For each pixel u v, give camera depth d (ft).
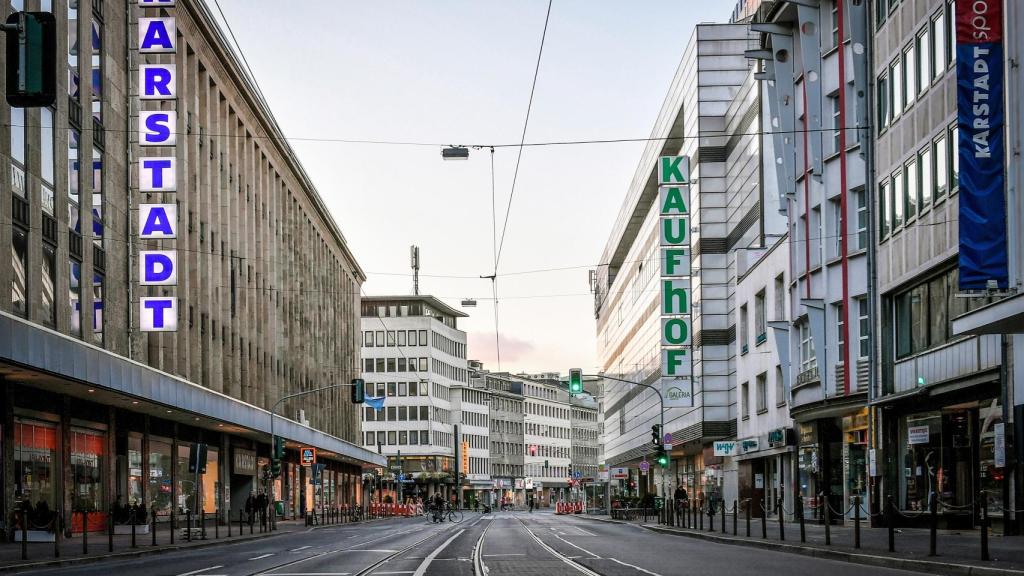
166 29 141.59
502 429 576.61
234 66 199.21
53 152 120.98
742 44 235.20
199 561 87.56
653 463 288.51
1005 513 90.27
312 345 288.30
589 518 266.98
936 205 100.99
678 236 222.48
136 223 146.00
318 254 302.66
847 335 124.67
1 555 90.22
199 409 157.28
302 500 274.77
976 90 80.48
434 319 494.59
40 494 122.42
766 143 193.26
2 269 106.63
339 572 71.67
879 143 116.57
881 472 116.57
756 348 184.96
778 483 170.19
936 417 106.32
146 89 141.08
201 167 182.70
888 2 113.70
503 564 77.77
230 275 198.59
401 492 452.35
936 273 102.47
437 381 494.59
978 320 80.84
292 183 265.13
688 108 246.47
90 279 130.41
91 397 131.85
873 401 115.44
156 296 151.94
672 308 222.07
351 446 309.63
